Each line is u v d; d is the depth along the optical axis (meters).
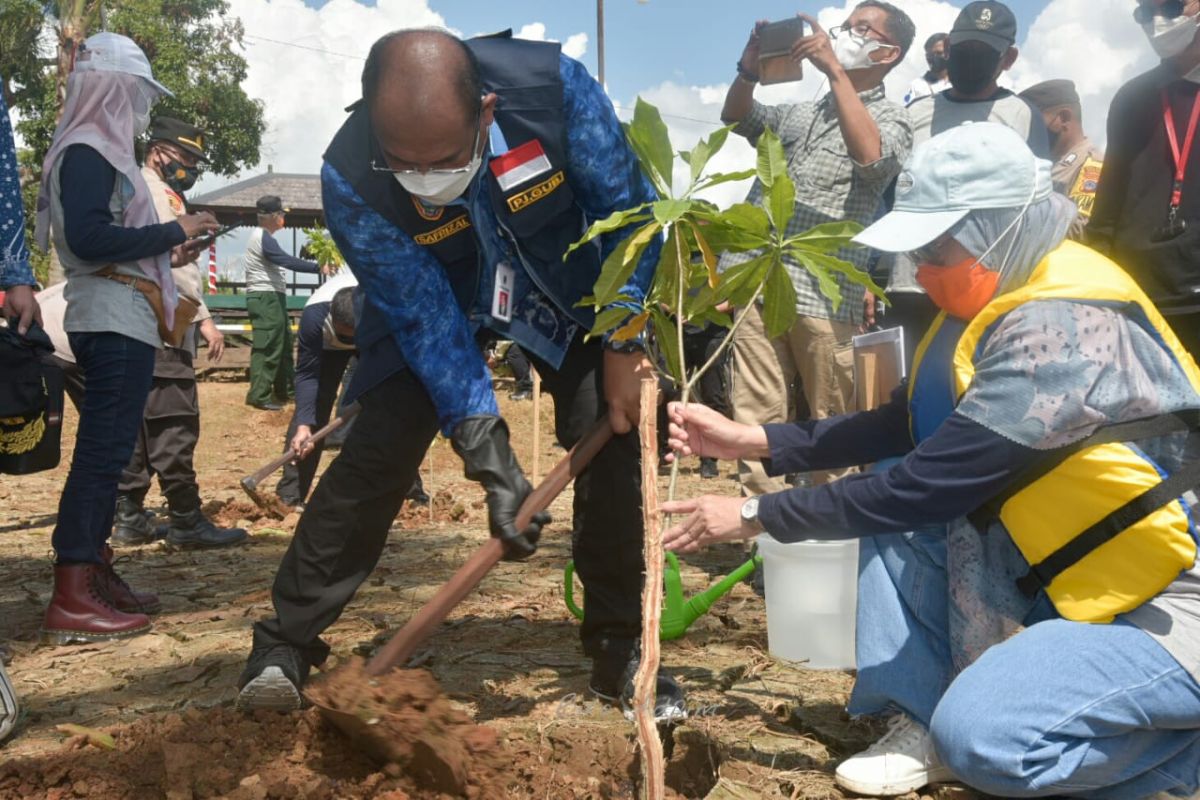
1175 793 2.31
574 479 2.86
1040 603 2.39
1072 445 2.17
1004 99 4.55
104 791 2.39
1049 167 2.25
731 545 5.55
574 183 2.50
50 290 5.10
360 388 2.70
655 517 2.02
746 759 2.69
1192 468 2.15
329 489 2.72
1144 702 2.14
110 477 3.79
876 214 4.73
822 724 2.89
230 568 5.12
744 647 3.65
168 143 5.32
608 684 2.96
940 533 2.55
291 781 2.38
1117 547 2.16
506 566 5.11
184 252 4.03
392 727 2.31
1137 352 2.21
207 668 3.44
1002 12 4.44
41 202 3.85
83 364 3.75
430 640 3.77
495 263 2.56
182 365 5.50
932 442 2.22
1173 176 3.56
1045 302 2.18
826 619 3.27
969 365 2.26
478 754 2.39
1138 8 3.54
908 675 2.51
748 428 2.69
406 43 2.14
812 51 4.11
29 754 2.70
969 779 2.23
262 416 12.02
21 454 3.36
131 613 4.08
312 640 2.77
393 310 2.54
